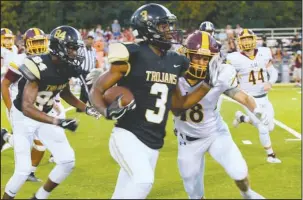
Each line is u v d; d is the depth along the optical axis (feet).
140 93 17.26
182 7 113.70
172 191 24.48
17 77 23.17
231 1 113.91
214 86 19.13
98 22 111.24
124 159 17.02
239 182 19.06
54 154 21.34
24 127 21.70
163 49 17.69
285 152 32.17
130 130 17.28
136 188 16.53
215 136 19.85
